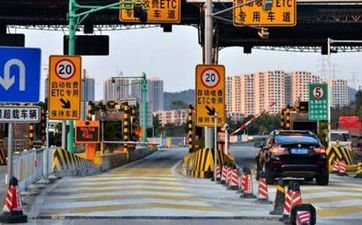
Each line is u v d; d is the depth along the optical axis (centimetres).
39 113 1446
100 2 4978
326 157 2503
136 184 2517
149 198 1975
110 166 4403
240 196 2050
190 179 2903
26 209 1722
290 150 2473
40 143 5422
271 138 2616
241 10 3594
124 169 4309
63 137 3362
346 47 6378
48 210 1705
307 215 1350
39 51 1430
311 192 2206
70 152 3272
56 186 2406
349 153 3956
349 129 7519
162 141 11969
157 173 3600
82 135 4750
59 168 2942
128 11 3784
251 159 5566
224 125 2991
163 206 1788
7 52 1416
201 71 2995
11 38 5059
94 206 1786
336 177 3166
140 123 9800
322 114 4731
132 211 1684
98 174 3500
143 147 8075
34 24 5588
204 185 2520
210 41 3234
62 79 2927
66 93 2931
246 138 11006
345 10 4794
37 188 2286
